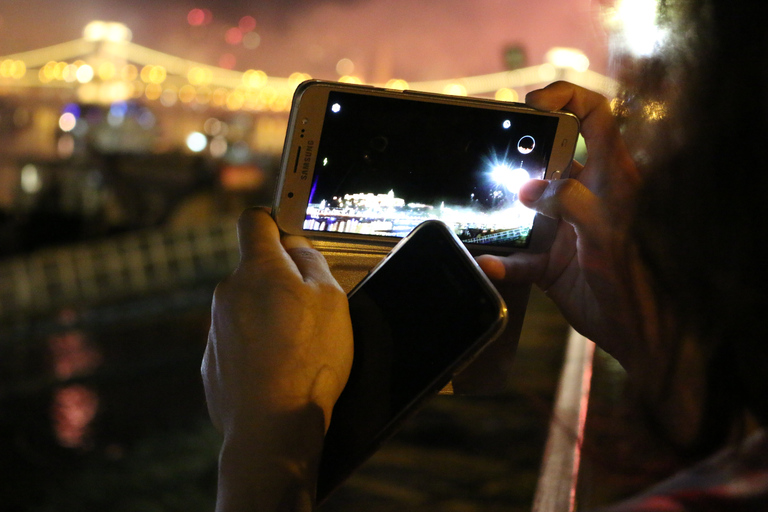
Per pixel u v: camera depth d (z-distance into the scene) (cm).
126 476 756
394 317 82
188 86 5228
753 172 37
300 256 79
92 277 1775
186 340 1409
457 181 116
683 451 44
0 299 1551
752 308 37
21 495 716
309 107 112
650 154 45
